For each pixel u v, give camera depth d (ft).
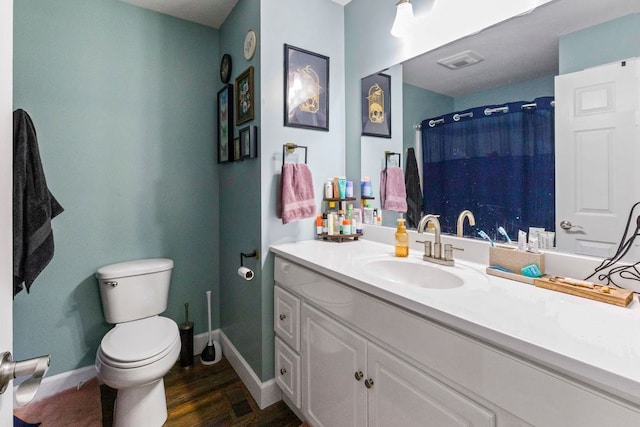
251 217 5.70
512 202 3.82
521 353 2.08
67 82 5.65
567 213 3.34
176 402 5.44
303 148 5.77
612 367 1.72
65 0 5.61
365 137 5.89
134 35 6.30
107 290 5.59
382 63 5.52
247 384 5.84
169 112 6.72
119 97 6.16
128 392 4.69
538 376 2.00
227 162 6.70
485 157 4.09
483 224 4.13
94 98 5.91
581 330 2.18
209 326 6.89
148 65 6.46
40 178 4.68
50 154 5.53
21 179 4.41
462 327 2.39
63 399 5.47
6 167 1.45
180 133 6.86
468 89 4.26
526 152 3.69
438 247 4.14
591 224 3.17
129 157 6.29
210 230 7.29
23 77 5.28
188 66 6.92
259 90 5.30
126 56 6.22
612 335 2.11
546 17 3.50
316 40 5.92
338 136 6.25
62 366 5.74
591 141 3.17
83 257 5.89
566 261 3.31
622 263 2.97
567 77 3.34
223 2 6.22
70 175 5.73
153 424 4.78
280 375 5.24
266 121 5.35
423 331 2.72
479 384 2.32
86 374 5.92
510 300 2.77
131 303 5.73
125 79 6.21
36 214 4.56
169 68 6.70
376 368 3.27
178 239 6.89
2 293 1.44
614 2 3.01
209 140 7.23
